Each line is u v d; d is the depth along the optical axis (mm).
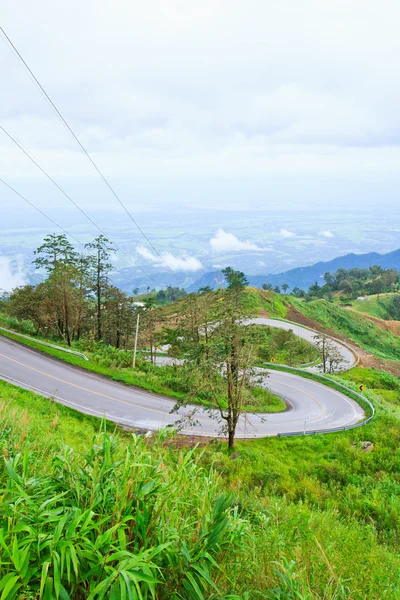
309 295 191000
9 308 49219
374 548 5965
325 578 3824
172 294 184250
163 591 2604
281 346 72000
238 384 24219
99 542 2316
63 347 38125
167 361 55281
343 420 33125
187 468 3525
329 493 15992
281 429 30078
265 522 4953
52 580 2154
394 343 114688
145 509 2781
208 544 2842
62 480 3080
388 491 16203
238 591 3041
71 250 42469
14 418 7234
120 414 26484
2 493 3029
